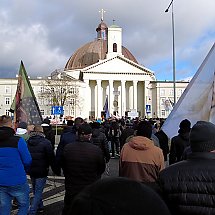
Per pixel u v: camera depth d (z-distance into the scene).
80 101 89.38
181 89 96.06
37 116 11.12
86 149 5.89
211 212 3.04
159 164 5.23
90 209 1.46
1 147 6.16
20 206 6.25
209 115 6.59
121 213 1.45
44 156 8.16
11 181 6.10
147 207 1.52
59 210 8.87
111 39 96.56
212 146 3.29
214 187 3.06
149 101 94.44
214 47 6.75
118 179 1.63
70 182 5.86
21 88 11.37
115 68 93.62
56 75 94.31
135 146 5.30
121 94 93.88
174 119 7.32
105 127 21.48
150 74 95.38
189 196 3.10
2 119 6.52
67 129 11.02
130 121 23.45
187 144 7.33
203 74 6.81
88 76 92.25
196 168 3.17
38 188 8.20
